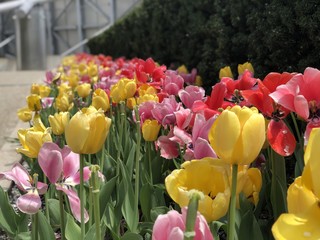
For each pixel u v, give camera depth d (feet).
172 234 2.84
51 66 59.00
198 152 4.82
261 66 11.28
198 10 16.90
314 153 2.99
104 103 8.02
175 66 18.83
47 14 76.13
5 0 66.03
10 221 5.72
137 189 5.93
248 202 4.91
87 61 27.09
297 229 2.98
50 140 5.21
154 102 7.30
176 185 3.59
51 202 5.93
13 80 38.73
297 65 10.16
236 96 7.19
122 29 30.50
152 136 6.75
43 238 4.91
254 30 11.98
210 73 14.51
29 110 11.46
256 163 6.63
